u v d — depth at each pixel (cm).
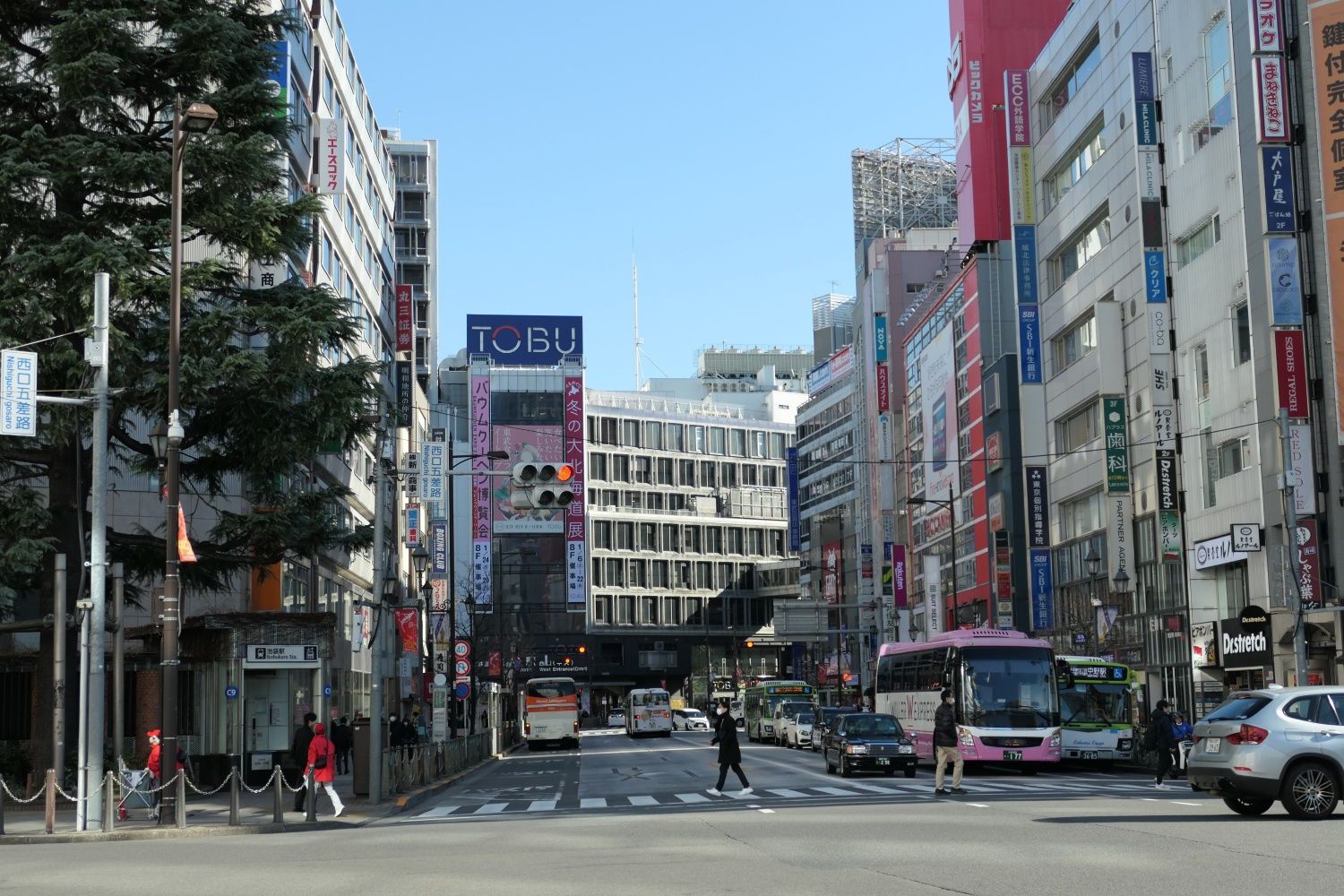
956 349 8794
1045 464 7094
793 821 2164
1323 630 4203
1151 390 5472
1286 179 4325
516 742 9300
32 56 3369
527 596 13938
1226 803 2108
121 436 3431
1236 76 4684
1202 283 5116
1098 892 1172
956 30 8656
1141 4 5694
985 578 8069
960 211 8806
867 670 11506
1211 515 5019
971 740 3872
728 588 15525
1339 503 4112
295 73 5438
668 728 9981
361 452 7200
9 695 3772
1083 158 6512
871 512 11788
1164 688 5534
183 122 2594
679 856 1634
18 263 3016
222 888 1428
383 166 8294
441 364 15875
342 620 6844
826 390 13875
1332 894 1123
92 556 2589
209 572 3697
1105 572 6238
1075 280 6625
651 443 15262
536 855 1723
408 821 2761
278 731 4025
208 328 3156
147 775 3042
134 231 3136
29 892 1449
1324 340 4191
